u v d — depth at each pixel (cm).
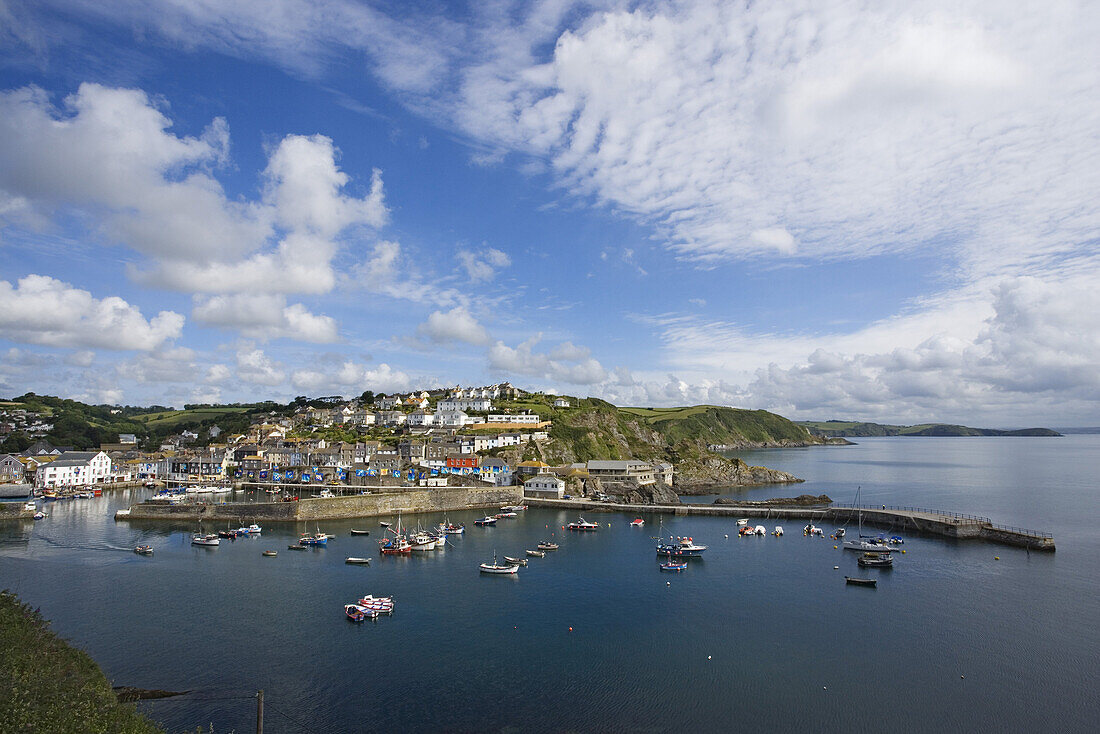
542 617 7856
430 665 6397
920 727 5288
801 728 5253
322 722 5272
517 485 19775
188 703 5562
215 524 14162
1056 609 8162
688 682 6056
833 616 7906
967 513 16125
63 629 7294
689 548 11369
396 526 14362
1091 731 5247
